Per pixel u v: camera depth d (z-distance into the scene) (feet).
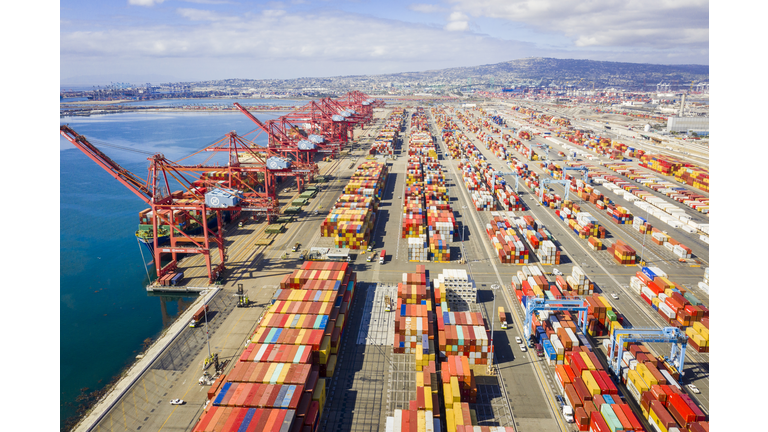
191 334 236.22
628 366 195.93
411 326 216.33
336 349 216.54
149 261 357.82
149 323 264.72
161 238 355.36
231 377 177.99
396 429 159.02
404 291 256.52
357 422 174.09
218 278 307.58
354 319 252.42
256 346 198.08
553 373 204.33
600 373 182.70
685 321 236.43
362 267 325.01
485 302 271.69
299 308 229.66
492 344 213.05
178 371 206.39
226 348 223.30
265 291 286.87
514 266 326.65
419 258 335.88
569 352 204.64
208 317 253.85
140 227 360.48
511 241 345.10
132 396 189.78
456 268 322.96
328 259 333.42
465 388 182.80
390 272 316.19
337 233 359.46
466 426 158.20
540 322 235.20
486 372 205.05
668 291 258.98
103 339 247.29
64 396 198.29
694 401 181.88
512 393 190.90
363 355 218.38
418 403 168.86
